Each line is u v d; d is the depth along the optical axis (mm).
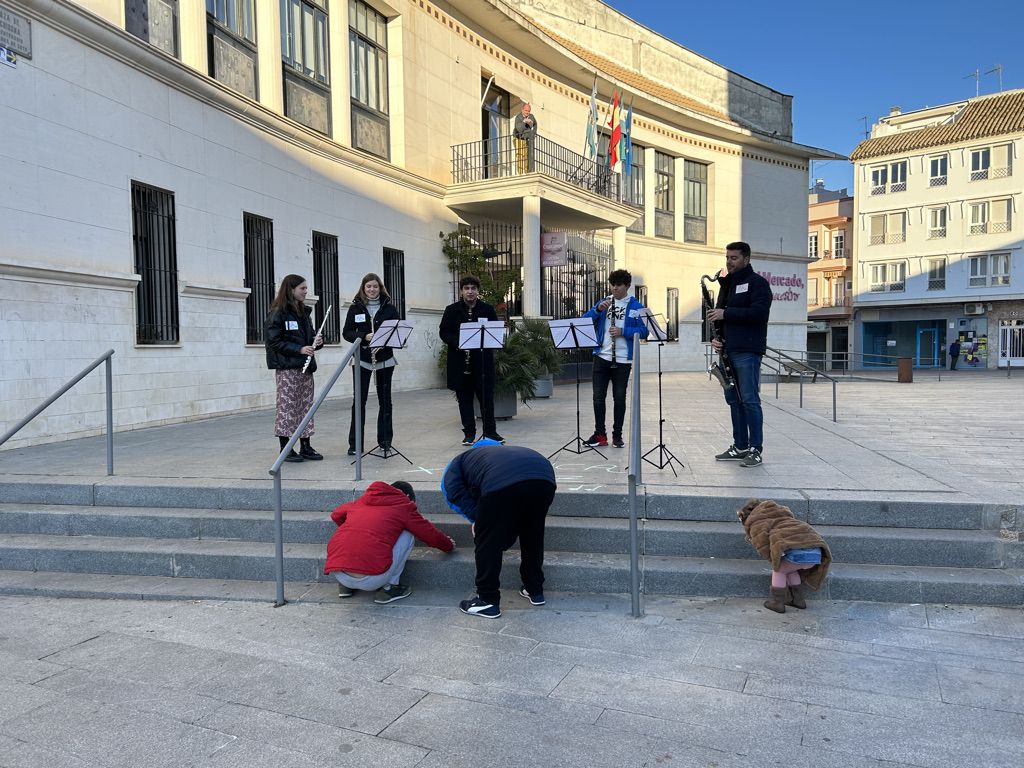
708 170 25422
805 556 3973
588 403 11328
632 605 4133
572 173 17531
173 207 9203
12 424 7121
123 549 5004
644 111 22469
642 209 23125
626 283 6750
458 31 15664
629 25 22672
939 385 19078
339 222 12555
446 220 15539
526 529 4254
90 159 7934
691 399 12289
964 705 3066
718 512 4820
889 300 37969
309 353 6320
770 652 3611
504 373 8688
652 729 2910
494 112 17297
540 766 2658
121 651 3797
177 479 5691
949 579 4168
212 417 9875
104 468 6145
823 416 10227
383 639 3891
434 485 5355
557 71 18984
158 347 8922
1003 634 3768
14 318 7125
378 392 6598
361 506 4496
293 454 6426
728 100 26109
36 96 7281
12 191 7051
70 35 7652
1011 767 2617
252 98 10844
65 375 7695
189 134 9406
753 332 5812
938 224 36812
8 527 5438
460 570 4617
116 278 8219
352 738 2877
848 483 5160
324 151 12117
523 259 14930
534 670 3475
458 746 2809
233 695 3268
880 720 2953
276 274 11125
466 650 3721
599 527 4738
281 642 3887
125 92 8391
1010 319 35062
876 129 41812
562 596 4445
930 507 4609
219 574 4883
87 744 2857
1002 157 34750
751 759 2688
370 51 13625
